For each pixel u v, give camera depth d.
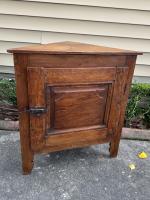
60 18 2.49
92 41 2.61
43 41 2.61
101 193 1.83
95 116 1.85
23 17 2.48
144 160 2.21
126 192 1.85
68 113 1.74
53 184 1.87
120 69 1.71
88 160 2.14
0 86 2.66
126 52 1.67
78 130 1.84
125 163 2.15
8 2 2.40
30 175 1.93
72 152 2.23
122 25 2.53
